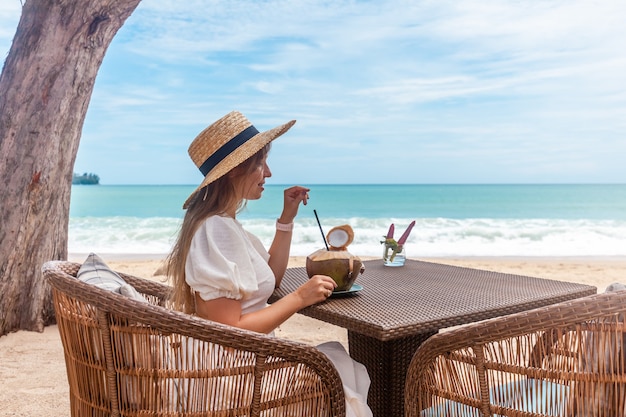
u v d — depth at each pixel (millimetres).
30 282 5039
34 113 4824
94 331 1729
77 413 1878
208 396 1698
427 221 23406
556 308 1513
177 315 1640
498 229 18672
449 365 1725
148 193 46719
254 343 1686
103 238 17062
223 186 2172
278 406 1761
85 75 5027
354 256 2367
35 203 4922
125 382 1704
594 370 1513
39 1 4766
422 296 2355
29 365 4211
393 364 2504
